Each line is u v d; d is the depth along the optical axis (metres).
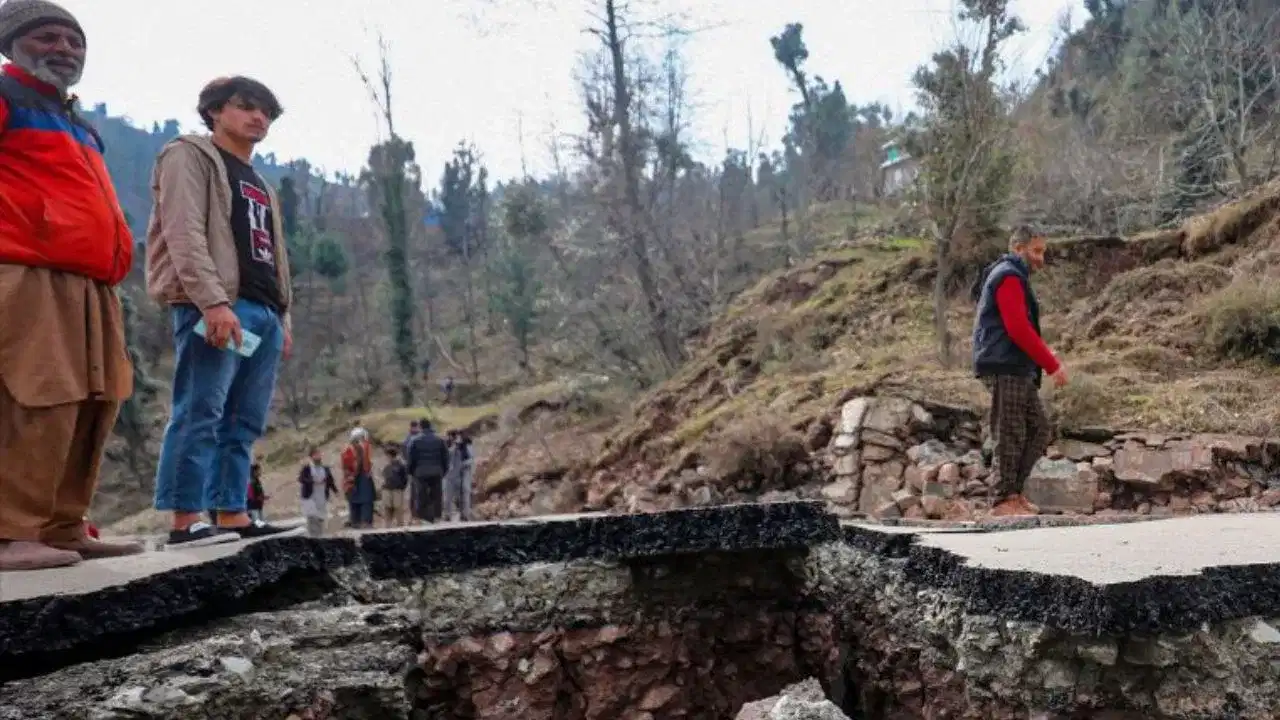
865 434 10.55
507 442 21.33
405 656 3.58
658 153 25.80
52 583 3.04
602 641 4.85
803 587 5.14
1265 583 3.10
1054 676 3.08
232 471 4.53
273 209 4.71
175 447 4.11
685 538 4.96
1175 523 4.66
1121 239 14.70
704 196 32.47
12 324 3.27
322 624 3.60
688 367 18.38
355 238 52.84
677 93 25.95
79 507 3.75
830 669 4.90
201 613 3.49
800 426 11.73
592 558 4.89
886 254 18.25
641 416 17.22
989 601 3.38
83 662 3.01
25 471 3.33
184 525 4.12
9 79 3.40
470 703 4.59
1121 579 2.92
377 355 37.47
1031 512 6.42
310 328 43.12
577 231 27.53
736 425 12.33
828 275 18.44
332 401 35.31
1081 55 30.36
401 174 34.97
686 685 5.05
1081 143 21.75
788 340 16.22
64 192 3.42
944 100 14.65
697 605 5.14
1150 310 12.37
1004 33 14.44
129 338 29.47
